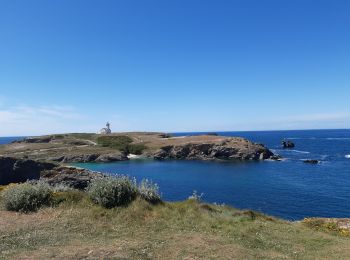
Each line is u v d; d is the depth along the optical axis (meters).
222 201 52.28
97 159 119.12
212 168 93.19
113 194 17.47
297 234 16.50
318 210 44.81
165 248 12.58
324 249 14.29
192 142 127.81
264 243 14.41
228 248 12.88
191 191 61.53
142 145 134.88
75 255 11.37
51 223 15.14
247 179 72.56
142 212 16.77
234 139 127.88
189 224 16.09
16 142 159.75
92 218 15.96
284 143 166.00
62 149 130.25
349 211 44.03
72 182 61.41
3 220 15.42
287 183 66.00
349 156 116.69
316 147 161.25
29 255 11.29
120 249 12.16
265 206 47.91
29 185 18.39
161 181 73.12
